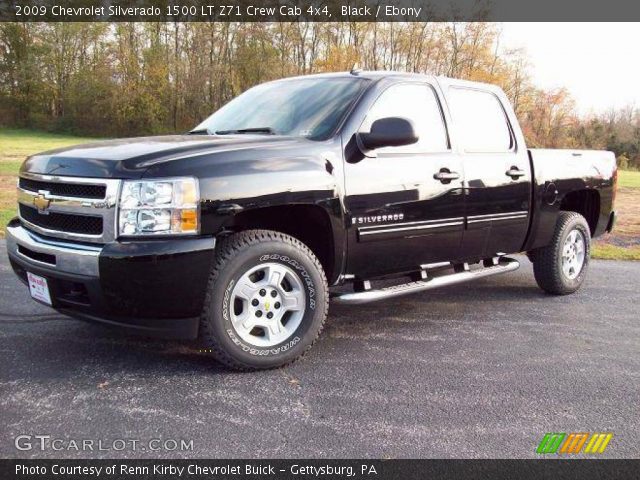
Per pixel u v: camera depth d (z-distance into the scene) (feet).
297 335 12.38
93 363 12.21
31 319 14.84
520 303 18.34
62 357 12.46
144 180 10.62
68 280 10.97
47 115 197.98
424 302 18.19
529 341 14.62
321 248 13.28
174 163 10.87
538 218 17.61
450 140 15.30
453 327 15.65
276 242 11.91
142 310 10.79
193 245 10.74
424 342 14.34
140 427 9.62
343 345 13.98
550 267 18.80
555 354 13.71
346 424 9.94
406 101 14.67
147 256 10.45
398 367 12.62
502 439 9.60
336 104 13.74
